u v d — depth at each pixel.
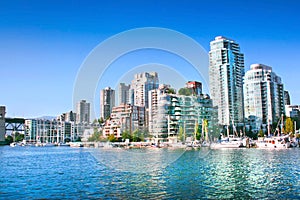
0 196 31.73
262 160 65.25
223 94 193.88
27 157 88.12
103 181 37.97
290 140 127.19
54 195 31.61
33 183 38.78
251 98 192.88
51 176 44.56
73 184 37.00
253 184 36.03
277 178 40.28
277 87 194.50
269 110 187.38
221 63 198.50
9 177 44.62
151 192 31.80
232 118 190.25
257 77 192.25
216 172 45.19
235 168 50.38
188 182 36.84
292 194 31.09
